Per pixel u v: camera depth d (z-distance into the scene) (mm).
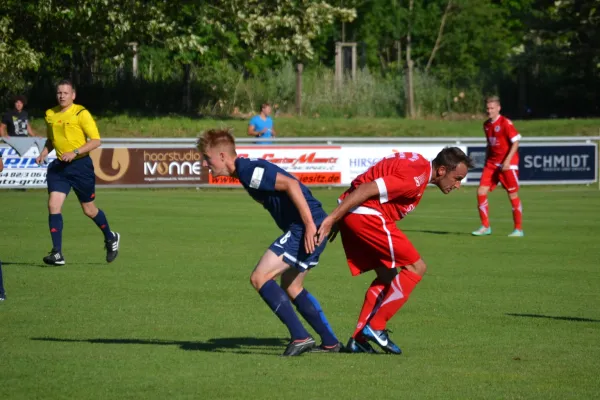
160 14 85688
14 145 48094
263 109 63188
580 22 117750
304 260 17625
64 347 18797
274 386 15758
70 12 81500
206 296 25172
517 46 154500
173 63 107625
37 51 88188
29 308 23156
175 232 40469
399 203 18422
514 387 15844
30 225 42219
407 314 23047
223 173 17469
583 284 27812
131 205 52500
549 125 97250
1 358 17703
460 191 66500
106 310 23031
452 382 16172
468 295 25812
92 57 100312
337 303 24438
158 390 15438
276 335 20359
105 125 87750
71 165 30031
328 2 96000
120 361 17562
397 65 131125
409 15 144625
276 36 91938
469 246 37094
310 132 92688
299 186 17297
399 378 16422
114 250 30953
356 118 102500
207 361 17625
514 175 40500
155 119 91500
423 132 94438
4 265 30500
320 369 17094
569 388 15820
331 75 109188
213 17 89938
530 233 41875
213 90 103812
